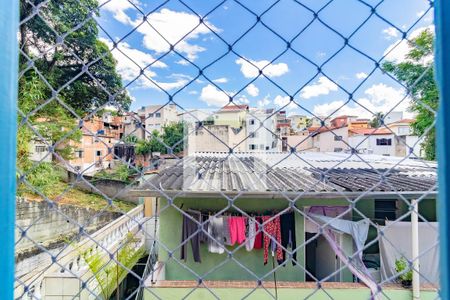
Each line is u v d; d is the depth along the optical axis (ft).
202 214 13.37
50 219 16.92
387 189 10.50
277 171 15.65
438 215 1.94
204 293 11.90
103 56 3.04
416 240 11.09
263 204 13.85
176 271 14.32
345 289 11.98
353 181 12.26
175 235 14.42
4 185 1.85
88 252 14.12
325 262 17.63
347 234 13.83
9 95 1.90
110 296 14.67
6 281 1.84
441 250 1.89
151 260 13.97
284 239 13.47
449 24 1.85
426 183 11.40
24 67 2.70
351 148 3.60
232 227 13.14
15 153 1.95
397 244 13.41
